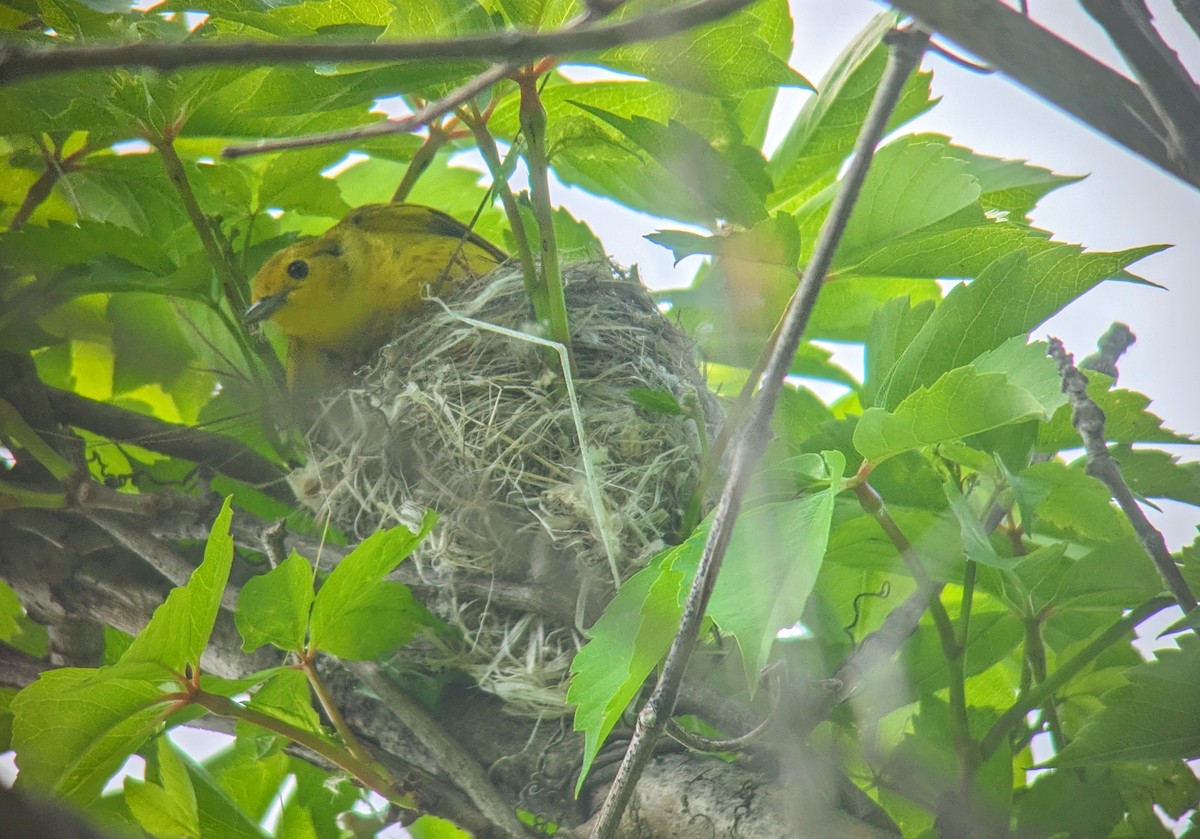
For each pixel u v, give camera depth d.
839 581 6.54
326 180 7.24
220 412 7.20
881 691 6.03
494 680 5.90
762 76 5.32
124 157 6.94
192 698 5.09
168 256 6.57
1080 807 5.64
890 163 5.69
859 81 7.05
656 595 4.66
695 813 5.25
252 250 7.39
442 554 6.15
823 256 3.71
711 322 7.33
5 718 6.36
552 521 6.06
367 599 5.46
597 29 3.33
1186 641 5.25
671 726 4.71
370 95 5.50
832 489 4.61
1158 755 5.20
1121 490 4.69
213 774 6.53
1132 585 5.73
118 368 7.43
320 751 5.32
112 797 6.16
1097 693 6.30
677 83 5.38
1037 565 5.70
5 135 5.82
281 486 6.98
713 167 5.79
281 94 5.57
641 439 6.38
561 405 6.51
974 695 6.71
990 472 5.80
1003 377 4.89
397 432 6.64
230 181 7.11
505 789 5.75
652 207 6.57
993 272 5.62
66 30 5.26
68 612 6.45
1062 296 5.61
